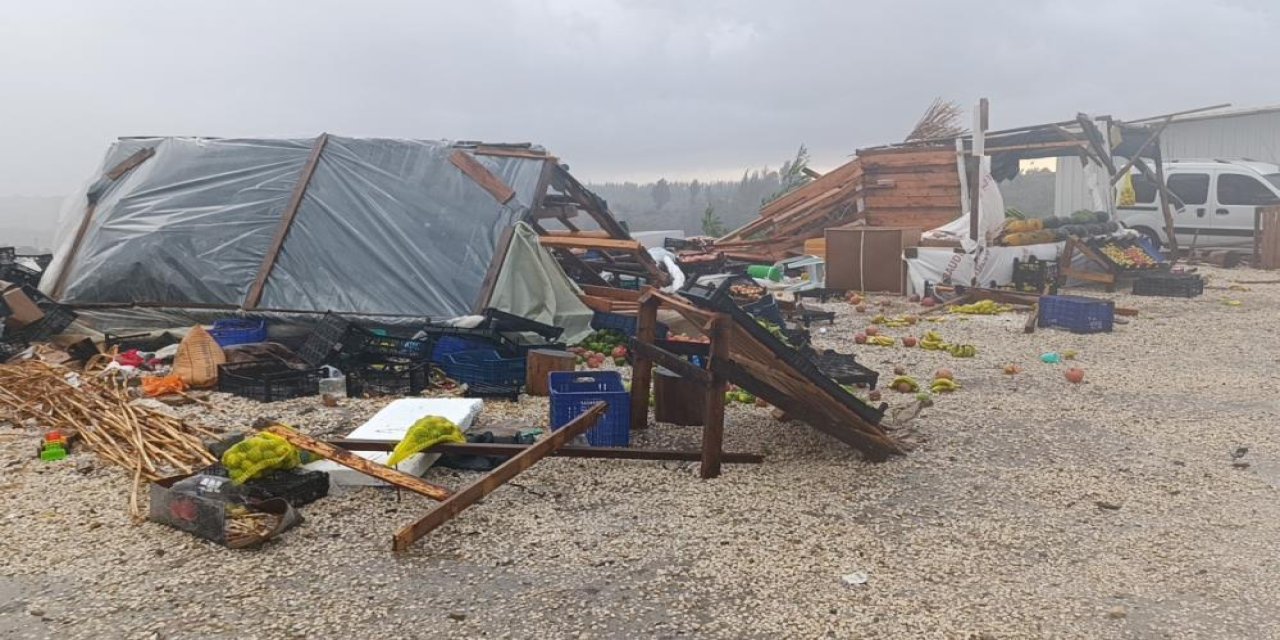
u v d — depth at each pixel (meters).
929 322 14.09
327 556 5.09
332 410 8.25
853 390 9.45
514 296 11.12
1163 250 23.00
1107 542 5.30
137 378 9.24
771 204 22.69
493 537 5.36
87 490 6.09
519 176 12.52
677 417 7.87
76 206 12.98
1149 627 4.30
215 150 12.88
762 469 6.64
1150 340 12.26
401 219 11.73
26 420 7.69
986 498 6.05
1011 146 20.19
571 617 4.41
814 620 4.38
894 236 17.34
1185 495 6.10
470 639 4.20
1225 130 27.02
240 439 6.80
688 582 4.78
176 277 11.34
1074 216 19.75
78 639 4.19
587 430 7.05
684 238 24.77
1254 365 10.52
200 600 4.57
